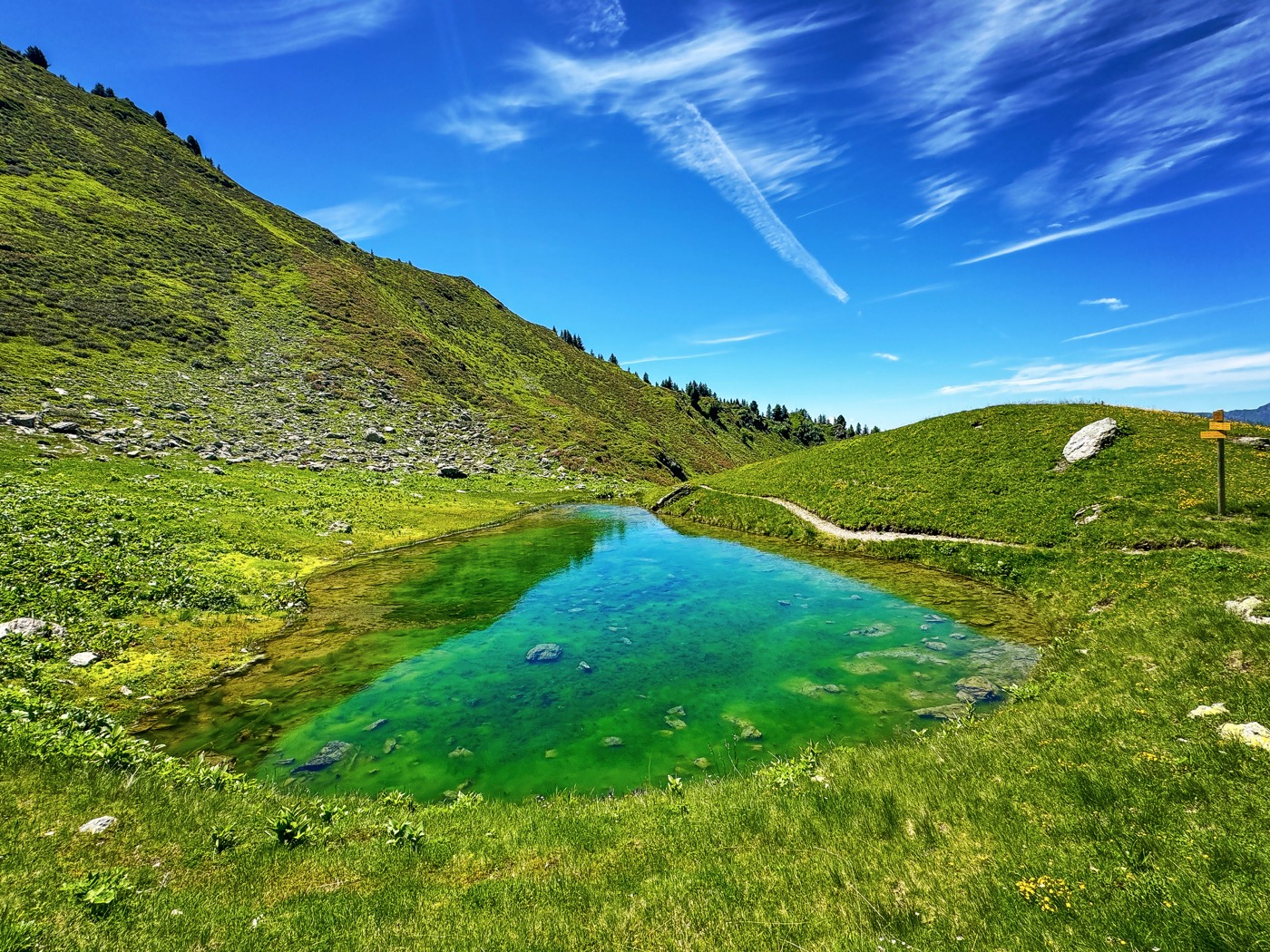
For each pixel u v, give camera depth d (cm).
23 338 5512
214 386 6512
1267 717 962
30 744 998
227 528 3275
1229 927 536
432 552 3800
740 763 1331
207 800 1005
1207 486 2730
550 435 9981
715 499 5431
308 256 12044
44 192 8456
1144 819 757
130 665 1777
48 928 607
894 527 3556
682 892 752
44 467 3394
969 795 923
